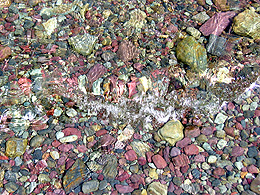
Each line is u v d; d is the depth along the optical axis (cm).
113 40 83
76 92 72
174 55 81
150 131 67
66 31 84
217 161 63
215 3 95
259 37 85
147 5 94
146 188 58
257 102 73
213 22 89
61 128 66
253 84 76
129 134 66
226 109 72
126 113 69
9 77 73
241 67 80
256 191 58
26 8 89
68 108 69
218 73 78
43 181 58
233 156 64
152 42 83
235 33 87
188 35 86
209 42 84
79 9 90
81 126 66
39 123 66
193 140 66
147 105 71
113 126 67
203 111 71
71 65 77
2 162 59
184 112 70
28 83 72
